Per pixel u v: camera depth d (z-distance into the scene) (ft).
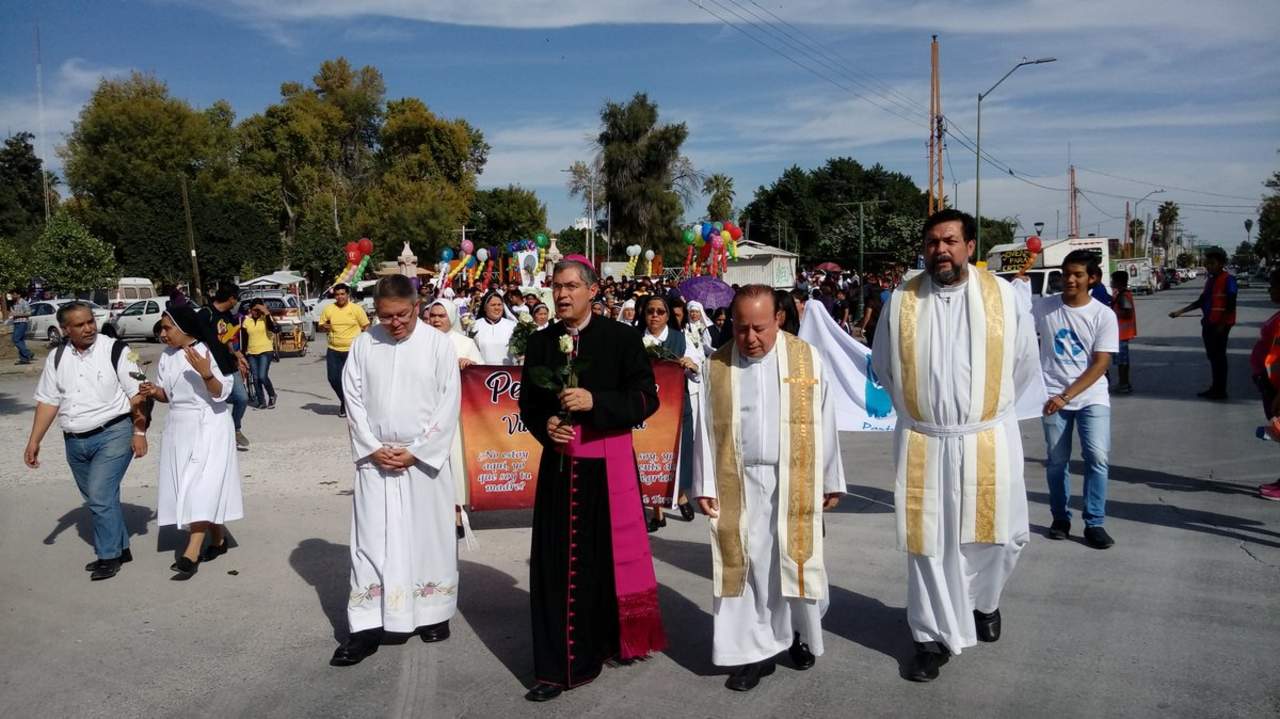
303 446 34.99
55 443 36.52
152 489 27.99
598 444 14.15
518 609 17.67
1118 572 18.24
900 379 14.34
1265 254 220.02
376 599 15.49
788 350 13.87
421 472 15.74
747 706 13.25
